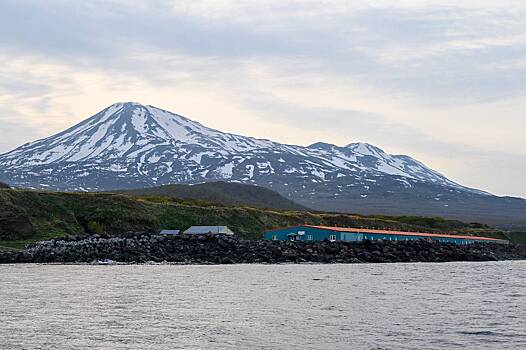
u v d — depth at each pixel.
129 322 53.22
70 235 147.00
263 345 45.06
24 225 149.25
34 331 48.56
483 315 59.88
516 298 74.81
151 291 74.38
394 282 93.31
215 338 47.22
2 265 114.56
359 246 162.50
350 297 72.56
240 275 99.94
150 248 134.25
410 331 50.78
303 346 44.91
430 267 135.62
